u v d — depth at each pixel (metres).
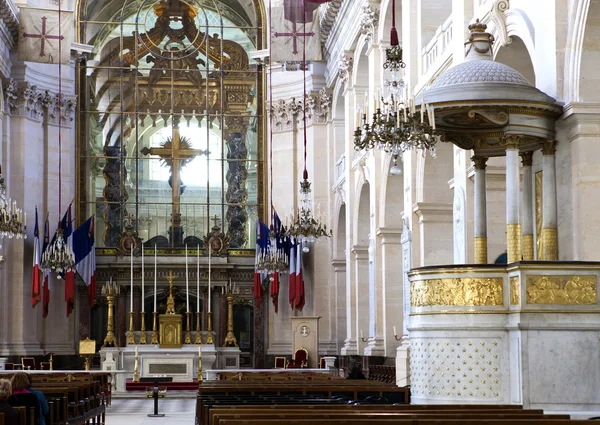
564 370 11.62
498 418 8.09
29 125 34.16
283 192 37.03
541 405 11.57
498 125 14.36
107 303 36.25
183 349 32.50
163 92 38.31
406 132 14.23
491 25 16.73
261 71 38.22
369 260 28.36
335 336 35.12
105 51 38.00
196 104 38.41
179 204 37.69
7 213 22.88
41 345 34.47
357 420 7.72
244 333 37.19
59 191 34.69
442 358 12.41
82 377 24.12
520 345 11.69
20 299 33.34
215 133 38.47
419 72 22.55
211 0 39.19
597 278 11.79
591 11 13.49
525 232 14.82
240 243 37.69
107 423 19.53
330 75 34.97
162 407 24.52
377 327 26.94
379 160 27.11
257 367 36.22
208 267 36.69
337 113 35.19
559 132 14.13
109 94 37.78
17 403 11.40
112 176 37.22
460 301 12.30
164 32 38.62
